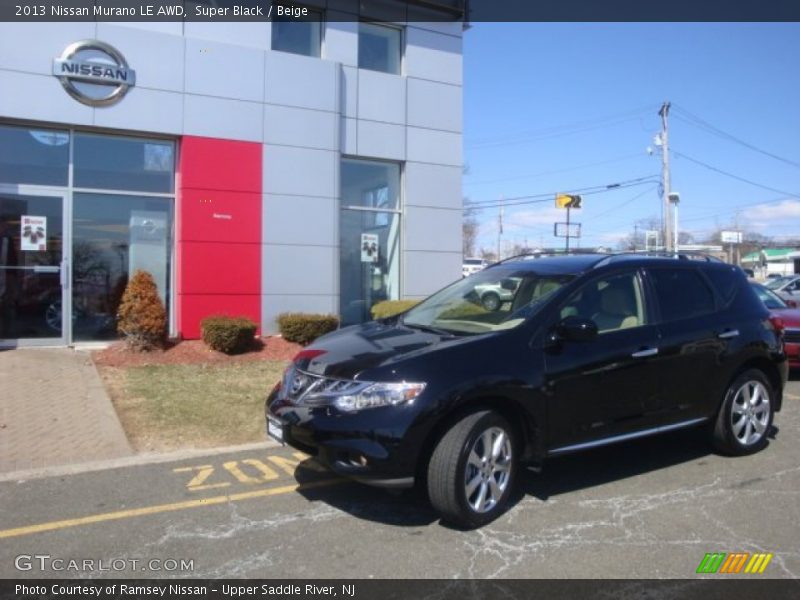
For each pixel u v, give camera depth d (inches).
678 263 231.5
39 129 414.6
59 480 210.5
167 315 451.5
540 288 207.9
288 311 478.9
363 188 526.3
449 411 169.3
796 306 474.0
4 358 374.0
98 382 334.0
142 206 444.8
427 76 540.7
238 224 460.4
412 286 538.3
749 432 237.6
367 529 173.8
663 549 161.6
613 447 247.4
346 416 167.3
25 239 412.2
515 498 195.2
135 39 426.0
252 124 463.2
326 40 498.3
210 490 202.7
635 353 203.9
